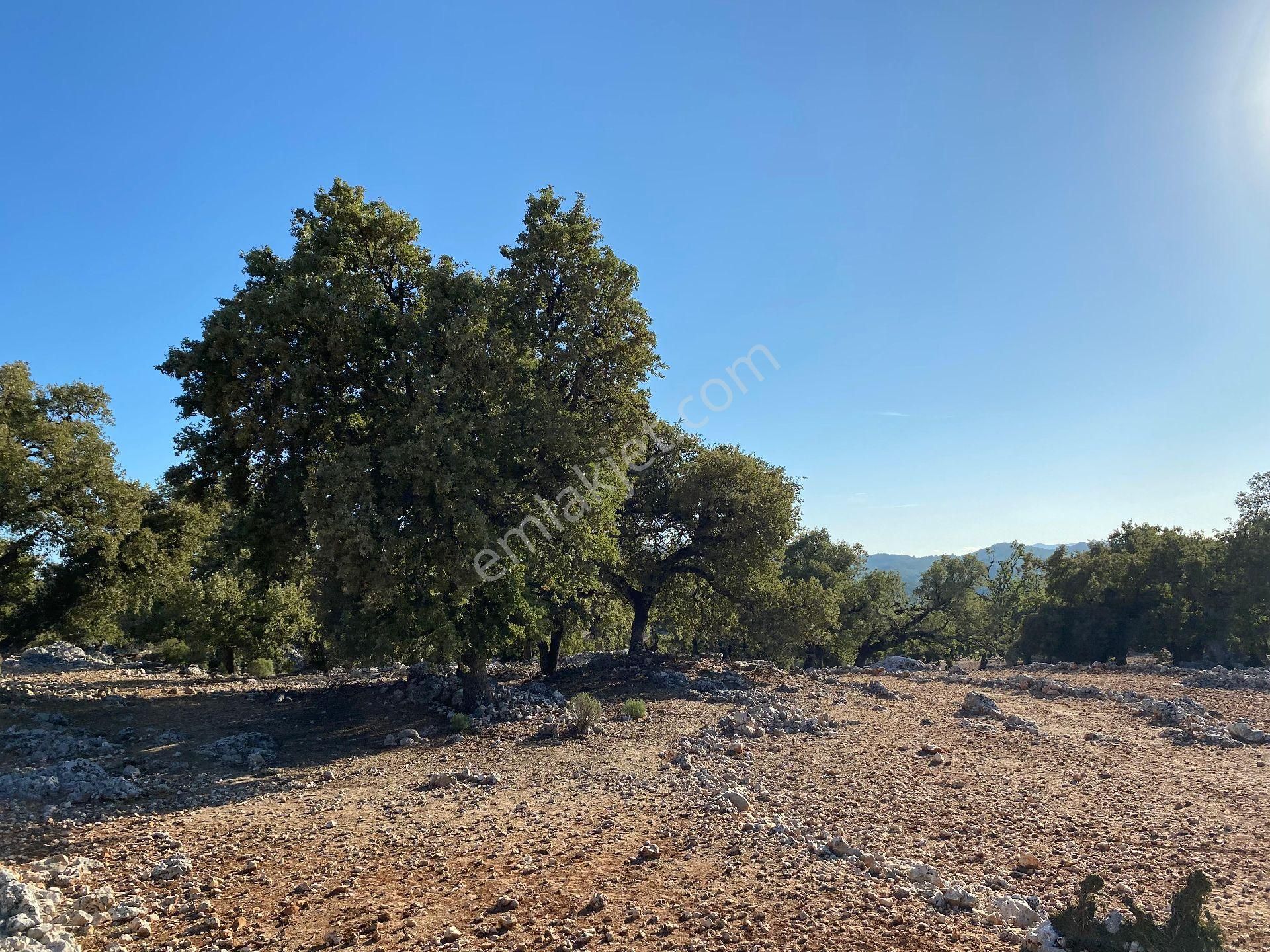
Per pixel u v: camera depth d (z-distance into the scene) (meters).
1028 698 24.41
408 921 7.14
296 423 16.77
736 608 33.06
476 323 18.30
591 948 6.44
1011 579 64.62
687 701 22.58
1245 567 41.97
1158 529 51.94
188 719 20.03
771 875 8.16
